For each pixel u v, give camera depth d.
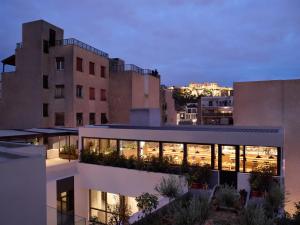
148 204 9.16
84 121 29.33
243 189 11.81
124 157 16.47
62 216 10.83
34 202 7.46
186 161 14.36
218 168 13.70
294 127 20.62
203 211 8.64
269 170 12.21
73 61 27.75
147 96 37.00
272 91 21.36
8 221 6.86
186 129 16.44
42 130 22.11
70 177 17.41
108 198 17.44
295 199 19.58
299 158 20.19
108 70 34.06
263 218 7.81
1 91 29.94
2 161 6.91
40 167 7.66
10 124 29.25
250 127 18.03
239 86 22.23
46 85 28.55
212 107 61.50
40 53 27.97
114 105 33.59
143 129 16.23
